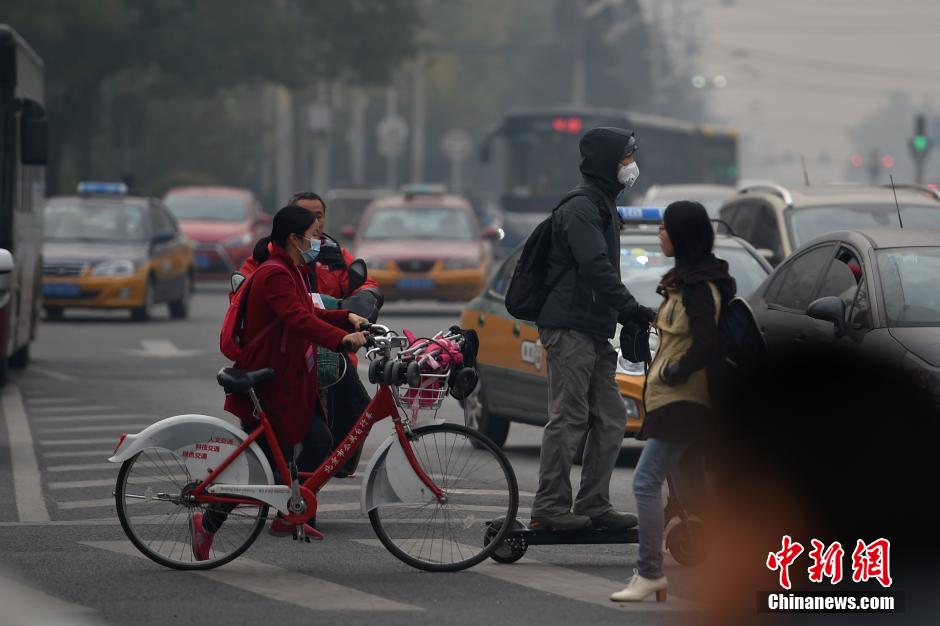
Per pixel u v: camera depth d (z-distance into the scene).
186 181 144.88
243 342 24.06
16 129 47.12
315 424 24.72
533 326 35.53
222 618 20.61
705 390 21.86
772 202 44.84
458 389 23.72
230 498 23.61
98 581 22.77
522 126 116.56
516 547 24.20
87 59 126.19
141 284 73.44
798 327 30.45
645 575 21.83
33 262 52.78
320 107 148.00
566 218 24.14
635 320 23.92
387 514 23.75
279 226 24.14
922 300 27.77
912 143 116.50
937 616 20.92
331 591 22.30
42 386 49.50
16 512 28.72
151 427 23.67
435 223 79.38
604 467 24.69
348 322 24.47
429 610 21.16
